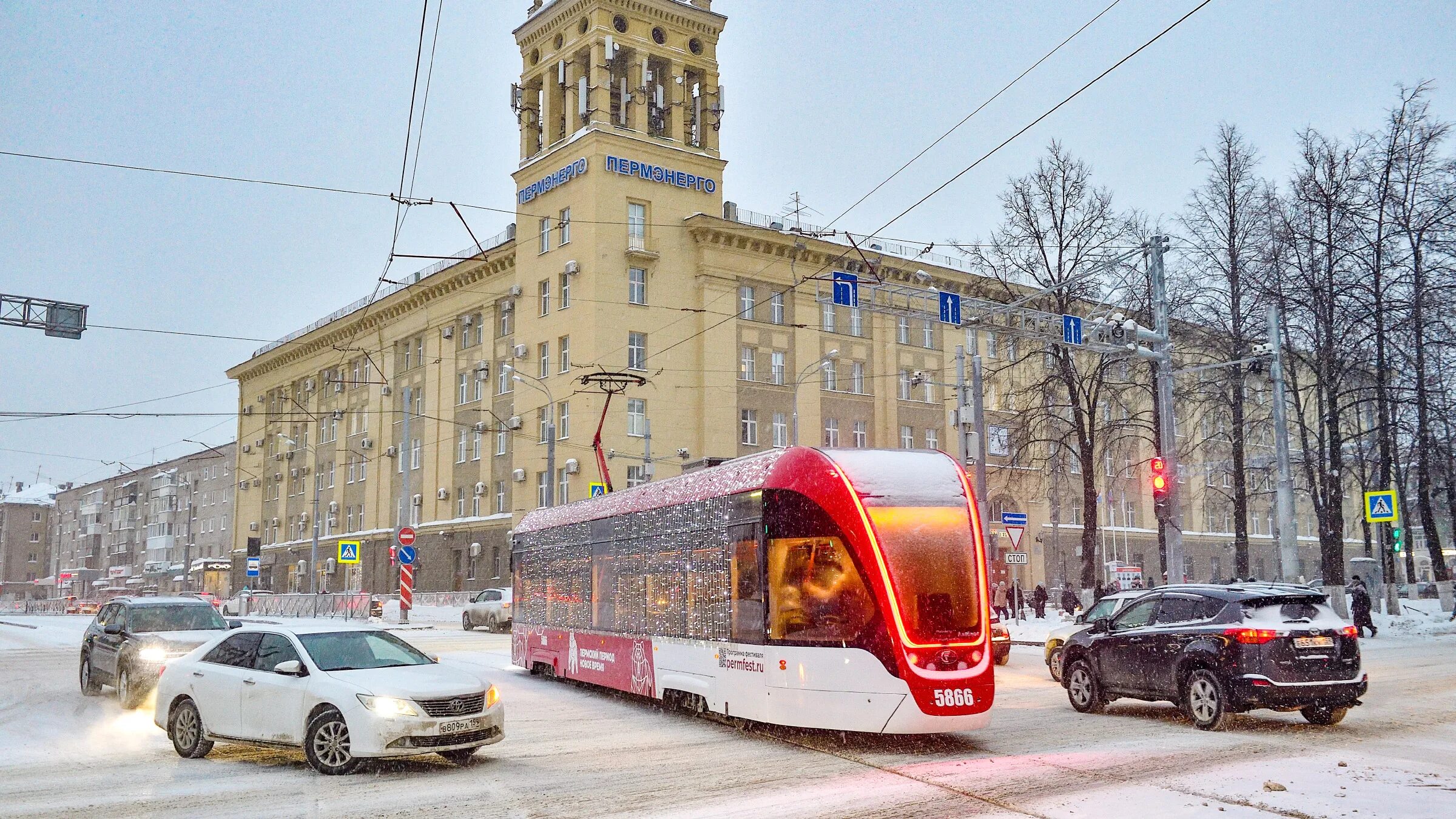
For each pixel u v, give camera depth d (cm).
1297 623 1255
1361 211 3112
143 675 1524
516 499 4972
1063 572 4541
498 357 5312
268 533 7725
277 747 1105
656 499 1534
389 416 6281
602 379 2962
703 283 4847
